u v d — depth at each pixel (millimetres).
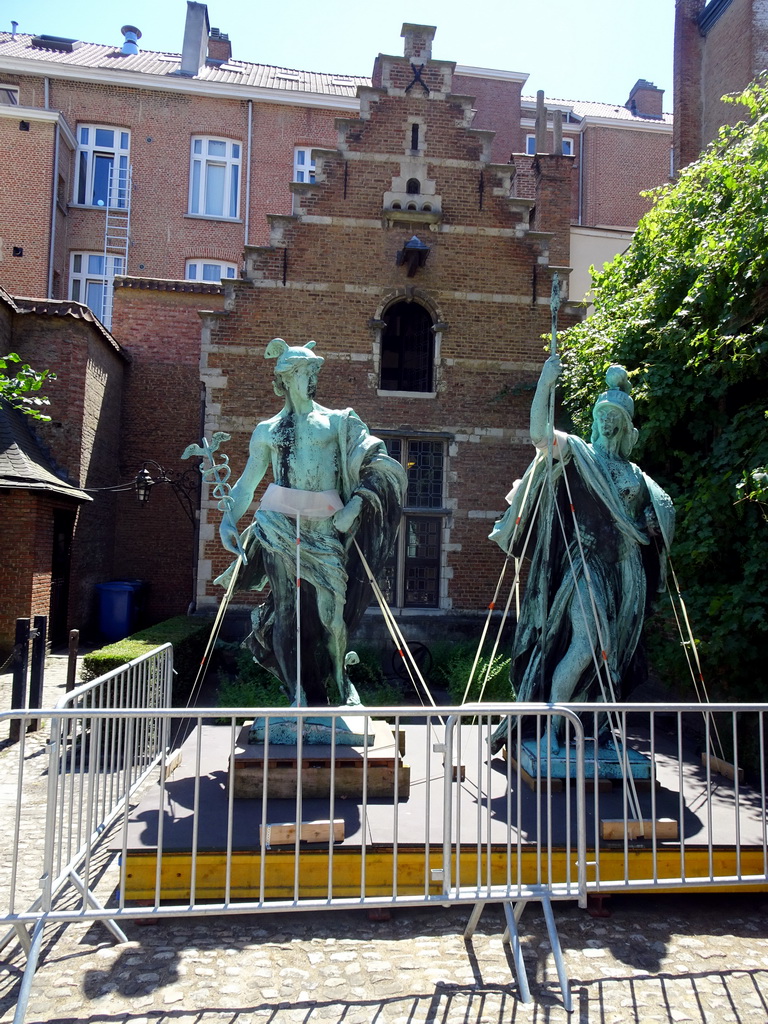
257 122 23422
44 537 12477
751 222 6789
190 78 23359
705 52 15688
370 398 12695
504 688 8750
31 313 13367
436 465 12922
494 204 13055
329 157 12719
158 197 22859
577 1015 2992
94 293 22781
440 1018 2951
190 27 24875
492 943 3539
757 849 4008
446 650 11422
